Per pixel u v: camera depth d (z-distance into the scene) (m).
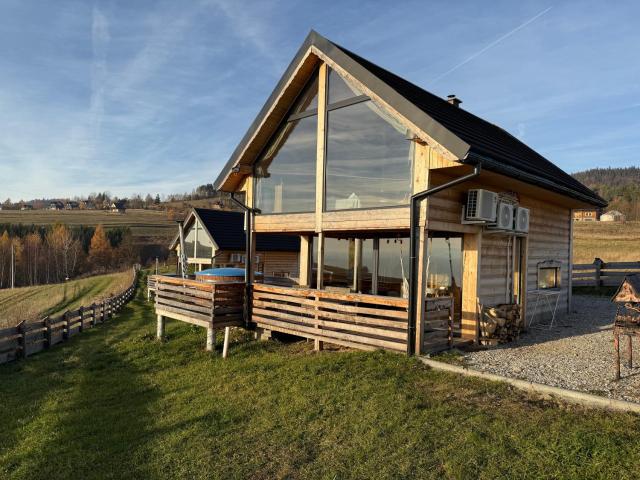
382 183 8.29
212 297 9.71
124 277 37.16
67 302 29.47
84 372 9.51
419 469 4.39
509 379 6.16
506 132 15.32
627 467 4.05
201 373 8.38
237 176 11.22
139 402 7.32
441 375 6.67
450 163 7.27
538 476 4.09
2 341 11.19
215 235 23.94
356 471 4.49
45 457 5.59
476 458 4.43
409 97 8.16
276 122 10.37
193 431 5.80
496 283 9.55
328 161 9.26
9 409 7.57
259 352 9.32
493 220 8.44
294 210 10.02
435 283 10.73
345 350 8.66
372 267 10.96
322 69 9.34
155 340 11.42
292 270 26.27
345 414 5.70
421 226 7.60
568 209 13.38
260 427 5.68
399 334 7.68
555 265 12.43
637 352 7.96
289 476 4.56
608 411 5.16
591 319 12.00
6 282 62.22
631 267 18.77
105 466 5.20
